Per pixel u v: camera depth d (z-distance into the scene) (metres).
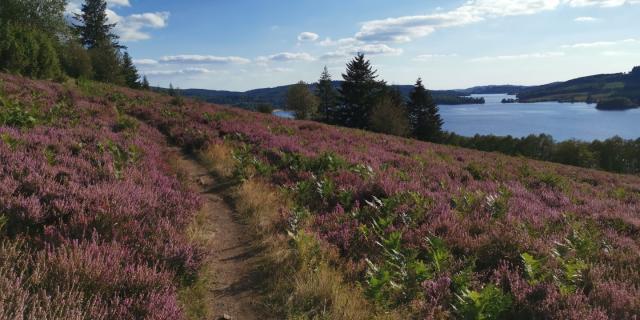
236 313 4.47
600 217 8.68
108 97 22.34
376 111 62.47
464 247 6.18
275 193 8.97
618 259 5.85
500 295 4.43
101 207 5.50
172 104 24.78
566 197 10.98
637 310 4.25
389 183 9.18
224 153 12.52
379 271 4.98
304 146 15.12
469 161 18.64
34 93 16.05
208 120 18.45
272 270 5.41
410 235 6.42
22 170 6.39
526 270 5.13
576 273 5.18
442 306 4.61
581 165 92.44
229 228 7.10
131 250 4.78
